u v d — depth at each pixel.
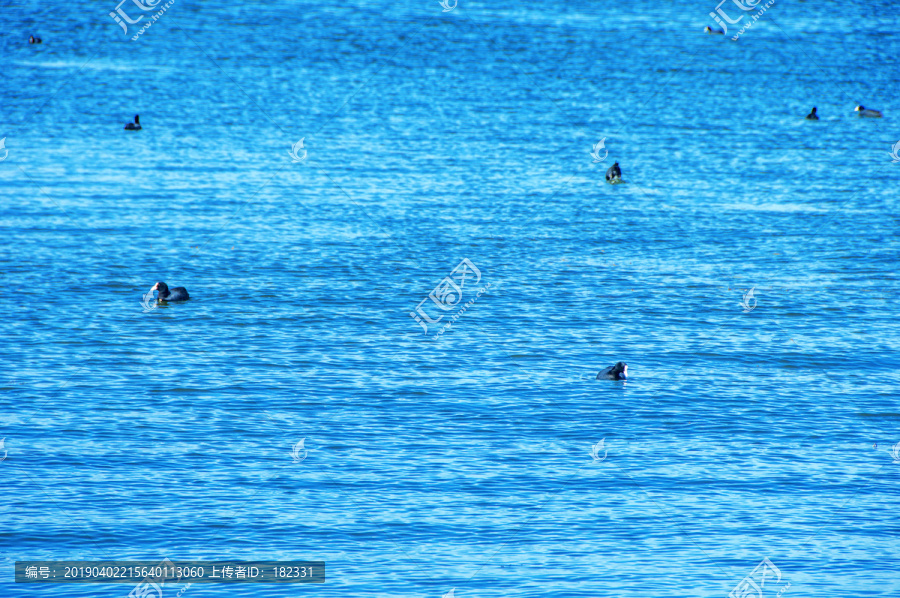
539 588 80.62
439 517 92.38
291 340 142.88
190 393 121.94
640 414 116.62
